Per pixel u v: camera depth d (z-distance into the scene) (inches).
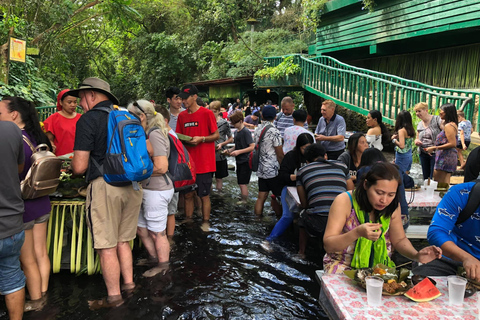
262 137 222.2
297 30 938.7
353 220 104.3
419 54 529.0
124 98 1244.5
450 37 459.8
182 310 124.2
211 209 241.6
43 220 128.7
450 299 83.3
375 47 529.7
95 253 149.6
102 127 125.0
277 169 223.6
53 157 121.4
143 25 1103.0
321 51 650.8
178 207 246.2
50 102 484.7
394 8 482.6
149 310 123.5
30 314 118.9
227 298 133.1
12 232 101.7
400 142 225.8
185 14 1112.8
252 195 279.7
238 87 807.7
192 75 1093.8
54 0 534.3
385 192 93.4
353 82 472.4
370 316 78.0
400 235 105.6
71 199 146.2
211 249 177.2
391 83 407.8
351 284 92.0
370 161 147.5
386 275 89.3
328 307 95.9
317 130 279.3
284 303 131.2
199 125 206.4
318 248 180.2
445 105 225.3
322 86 534.9
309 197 165.6
